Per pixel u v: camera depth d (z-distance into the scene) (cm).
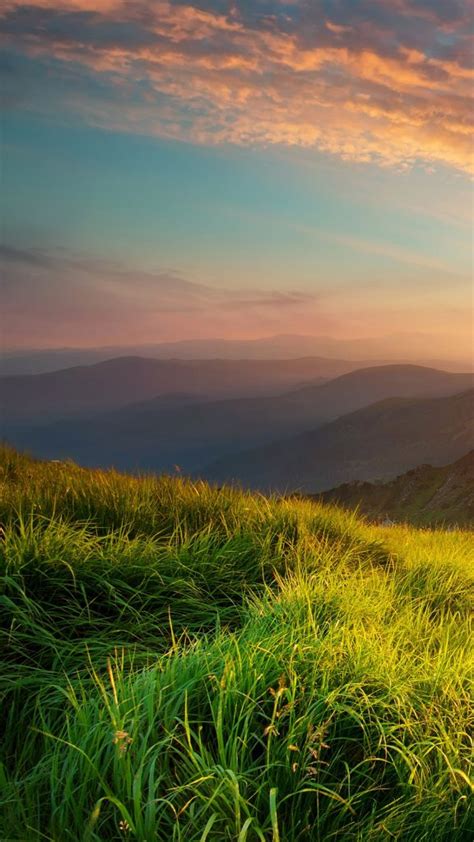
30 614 498
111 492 845
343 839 322
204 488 965
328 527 957
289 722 372
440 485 14012
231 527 831
